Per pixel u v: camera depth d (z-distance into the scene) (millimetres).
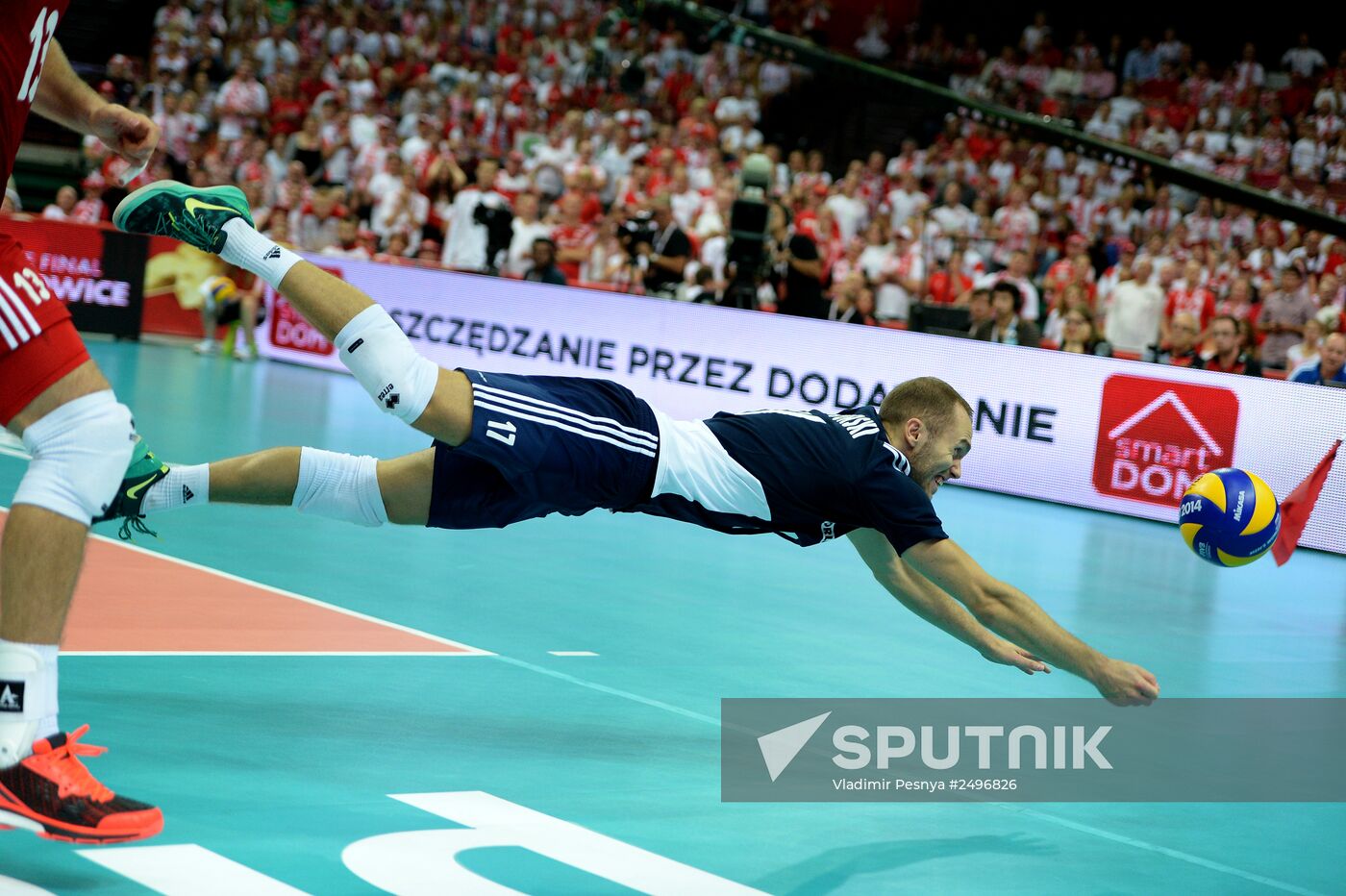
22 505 3650
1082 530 11680
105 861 3666
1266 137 21469
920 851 4320
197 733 4797
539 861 3936
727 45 25234
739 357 14555
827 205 19391
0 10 3627
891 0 27234
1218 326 12711
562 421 4715
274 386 15875
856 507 4965
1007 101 23156
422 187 20109
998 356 13406
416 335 17406
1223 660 7488
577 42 24953
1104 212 19922
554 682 5879
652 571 8547
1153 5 25547
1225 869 4391
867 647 6980
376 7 25109
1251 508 5434
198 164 21047
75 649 5707
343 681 5602
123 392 14070
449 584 7625
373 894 3600
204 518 8734
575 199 18531
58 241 17984
